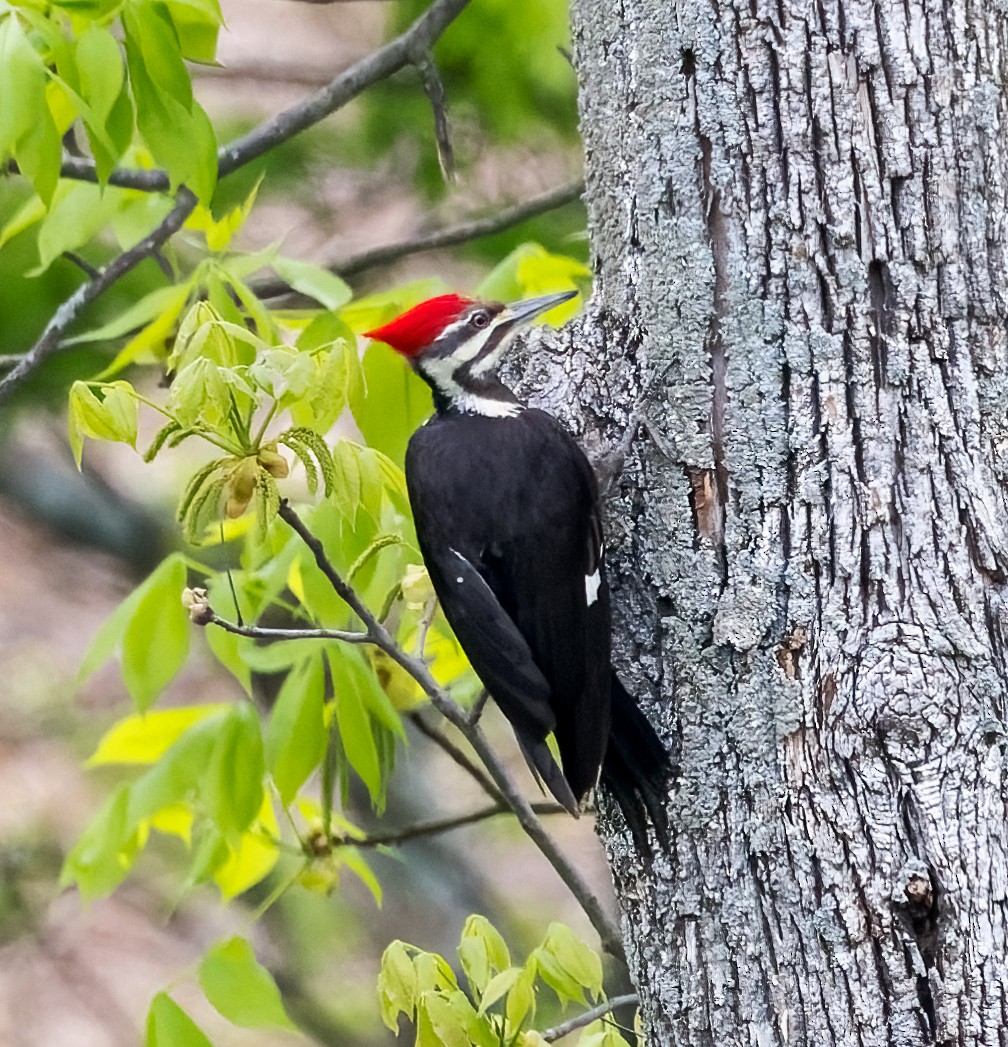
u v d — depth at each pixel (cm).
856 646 606
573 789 682
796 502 627
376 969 1599
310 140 1317
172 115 704
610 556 702
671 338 661
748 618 628
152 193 952
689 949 639
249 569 805
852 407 623
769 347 634
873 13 630
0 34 668
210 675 1855
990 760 593
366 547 782
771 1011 612
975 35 632
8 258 1195
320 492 776
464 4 938
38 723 1866
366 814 1532
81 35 684
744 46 642
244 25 1706
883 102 629
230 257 913
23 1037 1814
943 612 605
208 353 607
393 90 1280
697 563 648
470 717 703
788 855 609
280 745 789
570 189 1053
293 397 596
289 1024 702
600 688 664
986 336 627
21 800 1803
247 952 722
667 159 661
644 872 660
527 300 815
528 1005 668
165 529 1686
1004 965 582
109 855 837
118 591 1964
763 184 638
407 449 761
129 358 873
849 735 596
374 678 787
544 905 1739
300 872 841
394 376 826
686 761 645
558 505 699
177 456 1741
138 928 1922
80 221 888
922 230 625
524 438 718
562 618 691
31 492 1662
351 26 1717
